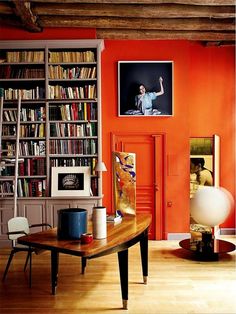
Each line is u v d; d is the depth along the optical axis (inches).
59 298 147.6
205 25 222.2
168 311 135.6
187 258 202.1
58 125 228.2
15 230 170.4
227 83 253.8
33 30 223.1
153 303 142.8
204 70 253.8
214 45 250.2
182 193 245.0
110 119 244.8
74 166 228.5
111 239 126.2
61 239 127.6
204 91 254.5
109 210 245.8
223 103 254.5
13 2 184.2
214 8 201.3
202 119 255.3
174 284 163.2
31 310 136.4
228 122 255.3
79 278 170.9
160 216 245.6
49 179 227.6
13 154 228.5
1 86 235.5
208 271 180.7
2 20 221.0
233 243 233.0
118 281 167.0
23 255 208.5
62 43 224.5
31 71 226.5
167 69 241.8
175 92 243.4
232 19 221.1
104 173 246.2
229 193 256.2
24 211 224.5
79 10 200.8
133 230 139.4
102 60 243.4
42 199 223.6
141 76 242.4
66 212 128.3
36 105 233.3
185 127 243.8
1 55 230.5
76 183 226.5
